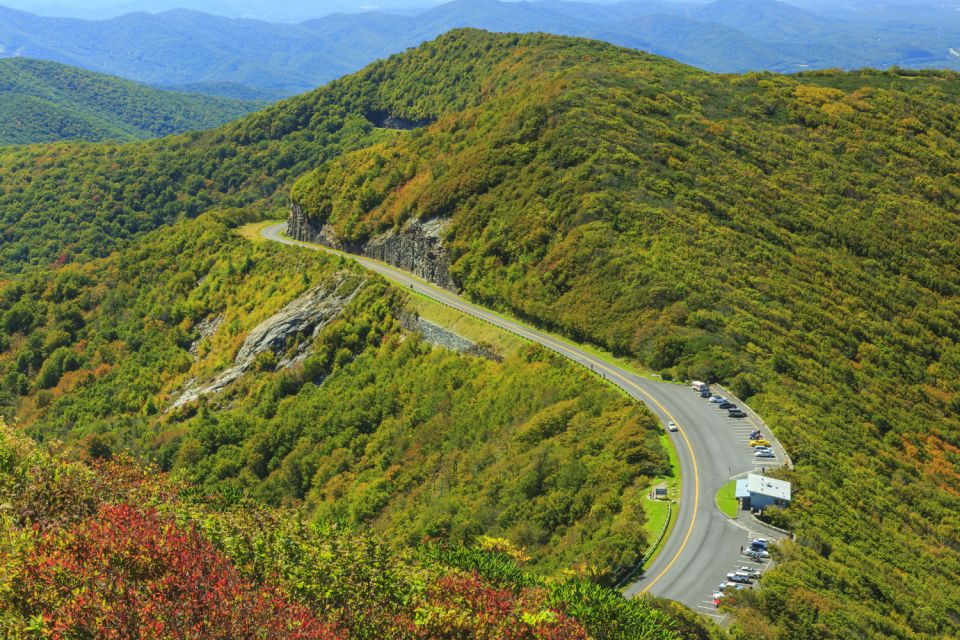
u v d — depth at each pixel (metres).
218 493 38.19
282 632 24.80
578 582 34.03
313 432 82.62
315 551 32.00
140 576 26.19
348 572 30.88
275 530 33.62
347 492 71.88
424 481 67.69
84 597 24.05
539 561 47.88
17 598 24.83
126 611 24.22
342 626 28.66
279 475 77.81
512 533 51.62
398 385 83.94
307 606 28.34
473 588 30.81
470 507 57.81
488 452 65.44
